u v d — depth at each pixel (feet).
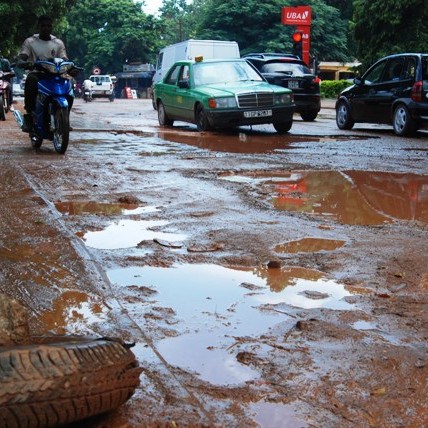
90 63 246.88
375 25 117.50
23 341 7.29
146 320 10.90
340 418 7.89
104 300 11.73
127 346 7.02
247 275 13.61
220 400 8.25
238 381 8.79
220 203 20.95
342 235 17.12
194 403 8.07
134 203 20.72
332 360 9.48
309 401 8.29
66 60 32.83
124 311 11.24
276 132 50.88
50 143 38.32
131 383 6.83
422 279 13.48
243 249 15.51
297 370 9.12
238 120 47.88
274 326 10.81
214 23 193.67
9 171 25.81
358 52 123.75
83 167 28.04
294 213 19.81
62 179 24.80
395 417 7.95
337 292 12.65
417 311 11.61
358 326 10.87
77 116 70.44
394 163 32.48
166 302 11.89
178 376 8.84
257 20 189.88
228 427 7.59
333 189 24.50
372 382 8.84
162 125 56.95
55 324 10.47
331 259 14.76
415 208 21.31
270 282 13.17
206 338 10.23
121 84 248.11
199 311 11.45
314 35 188.24
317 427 7.68
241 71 52.70
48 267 13.42
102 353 6.58
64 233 16.21
